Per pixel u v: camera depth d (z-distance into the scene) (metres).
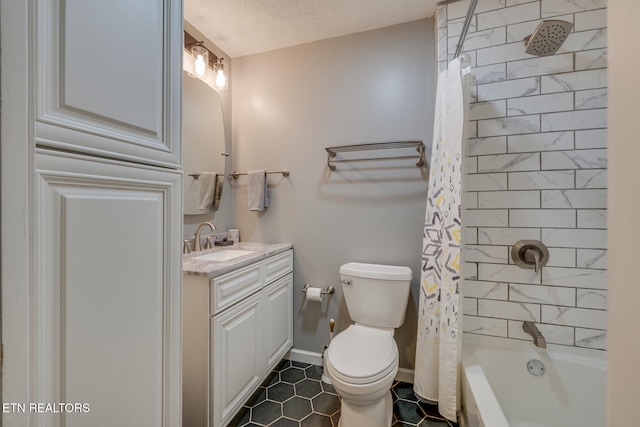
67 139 0.50
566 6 1.37
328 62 1.93
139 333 0.66
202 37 1.87
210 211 1.90
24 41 0.42
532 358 1.39
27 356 0.43
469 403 1.22
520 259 1.44
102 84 0.56
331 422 1.40
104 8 0.56
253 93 2.10
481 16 1.49
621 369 0.31
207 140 1.88
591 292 1.37
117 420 0.60
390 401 1.47
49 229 0.47
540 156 1.41
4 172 0.39
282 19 1.73
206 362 1.19
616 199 0.32
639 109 0.30
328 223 1.93
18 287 0.41
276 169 2.04
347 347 1.38
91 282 0.55
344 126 1.89
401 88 1.78
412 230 1.76
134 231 0.64
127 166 0.62
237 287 1.37
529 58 1.42
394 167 1.80
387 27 1.80
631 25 0.30
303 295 1.98
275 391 1.64
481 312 1.51
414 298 1.75
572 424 1.30
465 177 1.36
